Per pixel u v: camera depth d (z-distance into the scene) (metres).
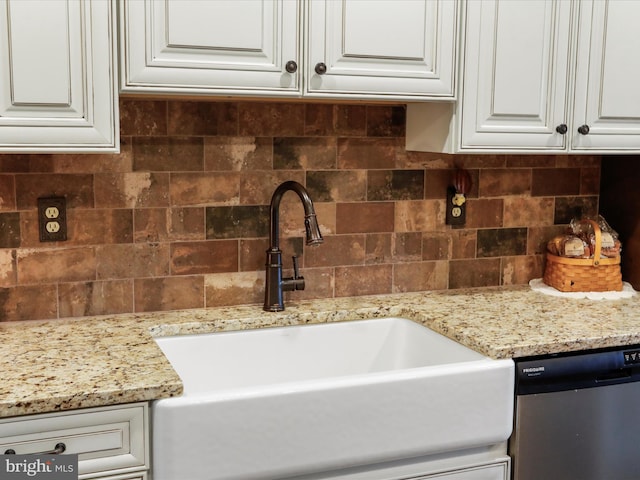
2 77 1.60
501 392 1.79
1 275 1.96
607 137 2.21
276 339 2.09
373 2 1.88
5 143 1.62
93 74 1.67
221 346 2.04
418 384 1.69
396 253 2.38
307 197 2.00
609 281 2.42
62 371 1.58
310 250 2.28
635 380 1.99
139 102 2.03
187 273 2.14
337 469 1.67
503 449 1.86
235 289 2.20
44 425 1.43
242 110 2.13
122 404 1.48
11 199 1.94
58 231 1.99
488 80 2.04
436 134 2.12
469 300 2.31
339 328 2.16
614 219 2.59
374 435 1.66
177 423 1.49
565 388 1.88
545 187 2.56
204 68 1.76
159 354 1.71
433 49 1.97
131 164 2.04
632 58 2.20
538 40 2.08
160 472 1.50
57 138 1.66
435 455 1.78
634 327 2.00
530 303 2.27
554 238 2.55
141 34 1.70
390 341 2.22
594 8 2.13
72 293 2.03
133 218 2.07
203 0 1.74
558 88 2.12
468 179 2.40
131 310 2.10
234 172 2.15
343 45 1.87
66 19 1.63
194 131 2.09
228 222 2.17
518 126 2.10
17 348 1.75
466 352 1.92
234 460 1.54
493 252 2.51
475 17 1.99
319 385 1.60
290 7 1.81
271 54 1.82
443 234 2.43
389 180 2.34
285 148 2.20
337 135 2.25
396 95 1.94
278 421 1.57
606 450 1.96
